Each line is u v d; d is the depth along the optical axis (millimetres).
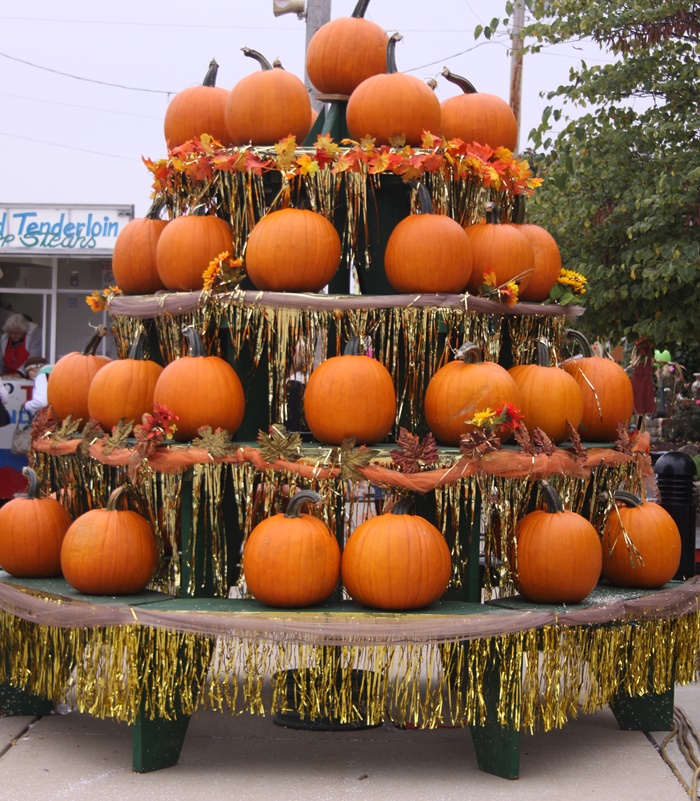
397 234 4867
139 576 4617
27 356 13438
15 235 13328
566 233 8812
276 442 4473
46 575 5113
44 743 4777
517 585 4598
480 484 4484
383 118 5055
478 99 5520
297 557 4262
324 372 4613
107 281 13711
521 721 4320
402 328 4723
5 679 5145
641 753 4738
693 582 5074
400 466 4441
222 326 4754
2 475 10352
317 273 4770
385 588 4250
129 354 5176
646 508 5109
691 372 15797
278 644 4180
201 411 4637
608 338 8883
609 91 8906
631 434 5281
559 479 4828
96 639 4355
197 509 4566
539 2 9195
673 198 7836
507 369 5324
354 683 4652
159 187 5398
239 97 5203
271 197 5137
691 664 5008
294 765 4465
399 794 4121
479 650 4258
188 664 4285
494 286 4887
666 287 7695
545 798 4109
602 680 4559
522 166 5262
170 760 4438
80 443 5000
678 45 8828
